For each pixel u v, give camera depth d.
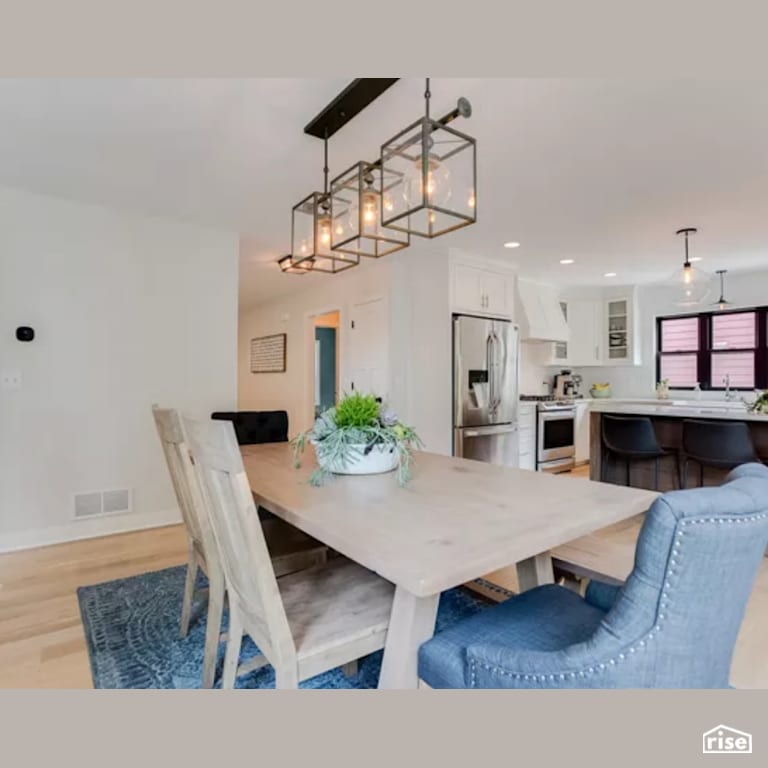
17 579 2.58
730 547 0.82
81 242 3.27
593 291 6.34
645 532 0.84
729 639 0.94
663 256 4.58
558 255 4.54
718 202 3.18
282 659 1.13
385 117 2.13
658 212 3.36
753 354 5.35
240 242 4.14
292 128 2.22
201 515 1.61
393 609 1.21
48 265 3.16
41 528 3.14
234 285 3.88
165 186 2.94
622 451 3.71
